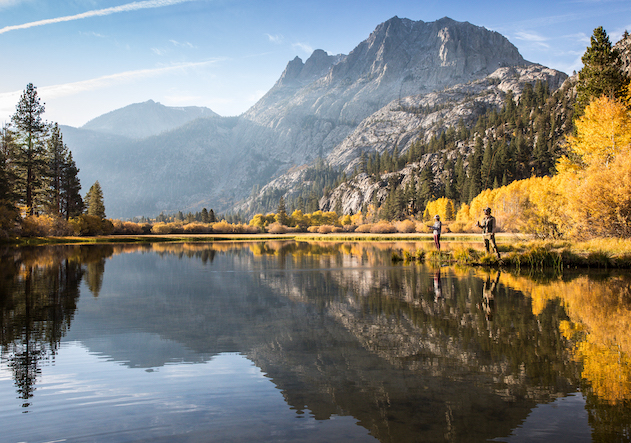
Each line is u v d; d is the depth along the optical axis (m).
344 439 3.24
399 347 5.80
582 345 5.71
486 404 3.91
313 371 4.89
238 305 9.18
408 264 19.12
